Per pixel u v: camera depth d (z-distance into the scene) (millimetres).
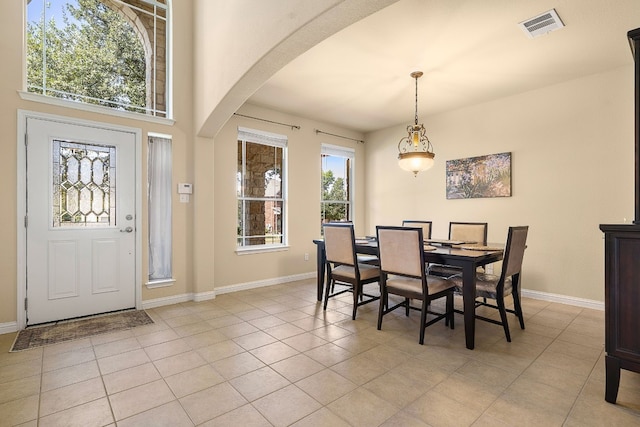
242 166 4410
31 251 2818
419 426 1555
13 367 2121
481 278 2863
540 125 3842
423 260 2559
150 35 3639
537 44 2822
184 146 3701
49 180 2896
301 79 3584
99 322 2969
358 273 3127
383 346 2484
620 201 3324
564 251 3672
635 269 1691
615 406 1718
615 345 1742
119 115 3252
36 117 2826
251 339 2607
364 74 3445
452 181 4660
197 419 1604
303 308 3469
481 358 2287
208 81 3379
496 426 1556
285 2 2152
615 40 2754
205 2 3486
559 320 3092
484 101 4293
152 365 2162
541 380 1985
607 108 3383
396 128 5477
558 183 3715
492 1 2242
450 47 2881
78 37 3248
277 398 1784
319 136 5227
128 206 3314
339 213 5703
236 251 4238
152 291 3477
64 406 1707
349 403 1740
